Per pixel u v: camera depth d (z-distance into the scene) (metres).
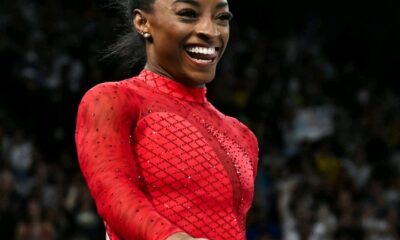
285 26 28.38
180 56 4.11
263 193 17.88
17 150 17.67
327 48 27.81
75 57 21.55
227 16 4.12
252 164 4.46
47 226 15.30
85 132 3.82
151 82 4.23
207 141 4.13
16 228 15.09
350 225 17.03
